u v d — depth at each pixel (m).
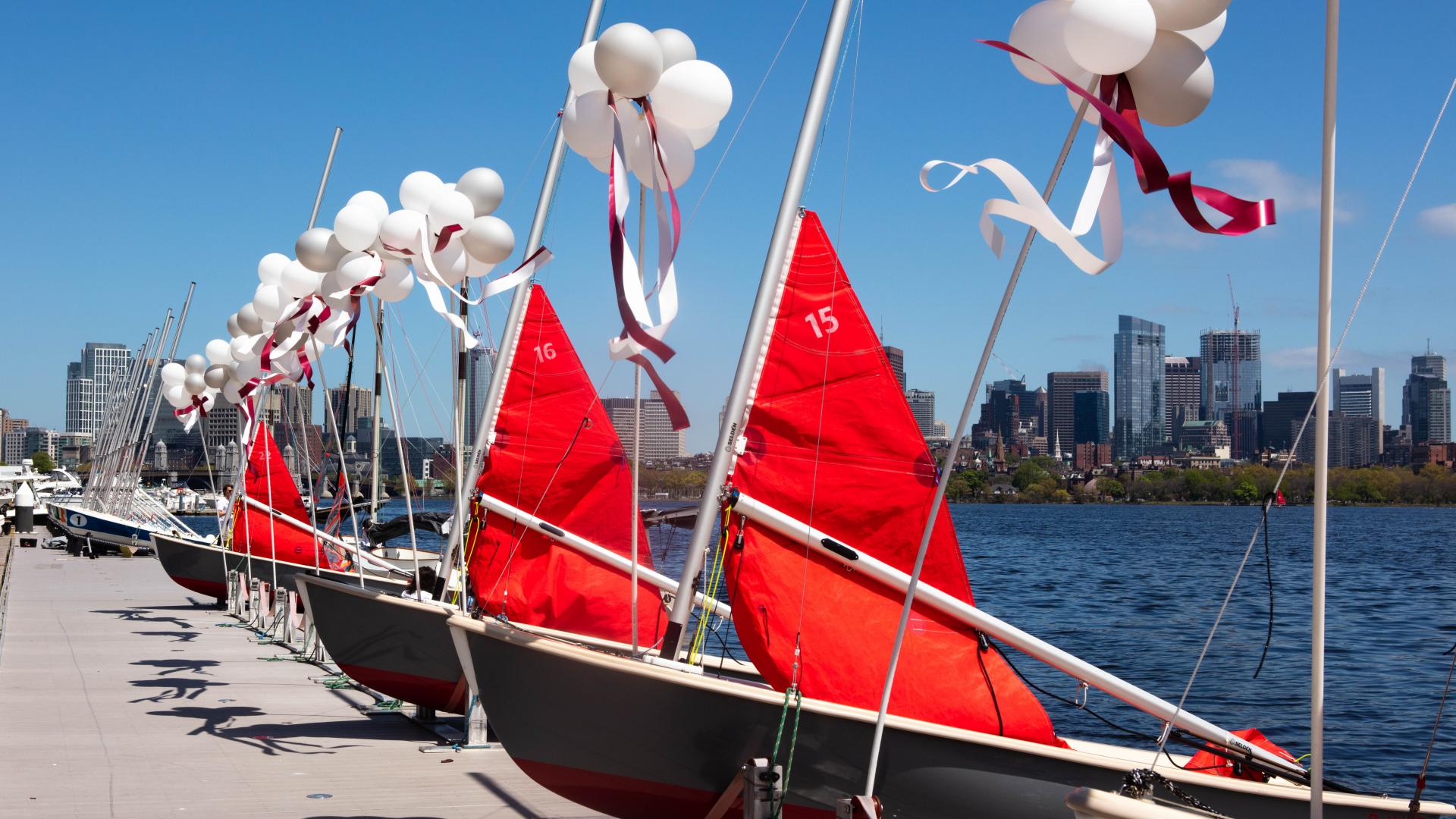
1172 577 50.56
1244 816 8.83
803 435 9.73
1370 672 24.08
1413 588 45.34
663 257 8.66
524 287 15.05
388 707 15.07
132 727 13.62
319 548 24.08
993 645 9.55
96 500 54.19
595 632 14.07
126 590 32.16
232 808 9.97
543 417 14.74
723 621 12.86
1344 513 143.88
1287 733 17.97
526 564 14.45
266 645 21.33
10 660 19.12
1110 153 6.88
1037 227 6.73
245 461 23.22
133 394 49.94
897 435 9.73
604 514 14.35
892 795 8.48
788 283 9.91
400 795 10.52
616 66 8.54
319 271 13.59
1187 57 6.90
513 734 9.16
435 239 11.97
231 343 20.08
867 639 9.46
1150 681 22.91
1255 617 34.78
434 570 18.28
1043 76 7.34
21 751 12.21
